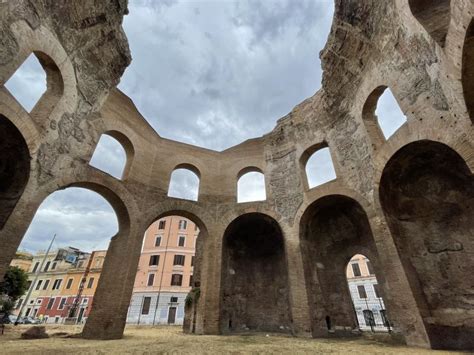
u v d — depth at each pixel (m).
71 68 10.95
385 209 10.22
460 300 8.55
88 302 39.72
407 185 10.20
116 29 12.66
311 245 13.88
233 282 15.78
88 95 12.10
